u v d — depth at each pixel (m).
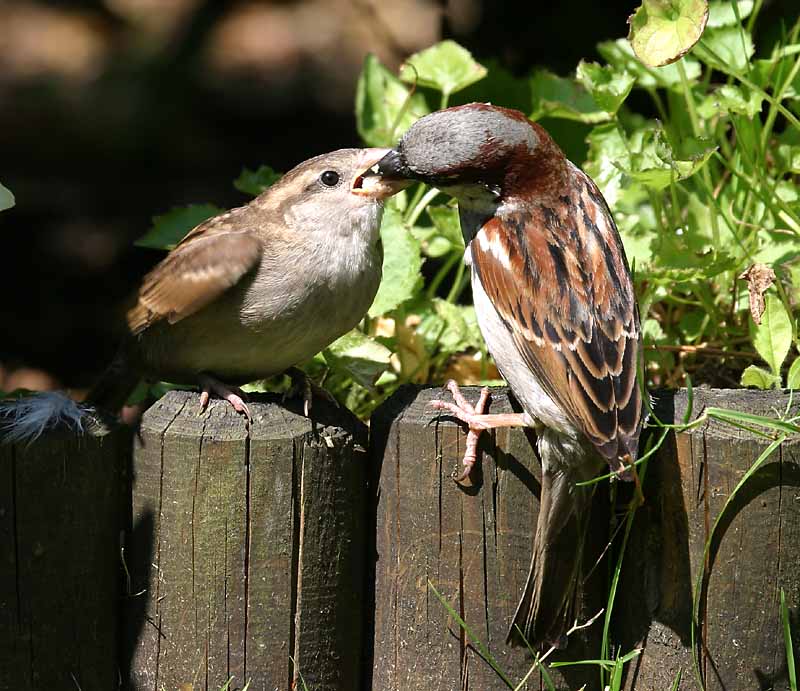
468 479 6.74
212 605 6.74
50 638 6.76
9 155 17.58
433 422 6.75
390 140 9.59
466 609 6.84
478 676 6.89
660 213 8.73
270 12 20.11
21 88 18.59
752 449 6.52
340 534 6.83
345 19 19.73
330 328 7.54
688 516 6.66
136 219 16.78
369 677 7.12
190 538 6.70
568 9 11.71
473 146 6.79
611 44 9.84
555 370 6.58
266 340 7.46
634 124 10.53
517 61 11.92
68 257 16.23
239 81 18.58
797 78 9.16
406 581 6.91
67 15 20.38
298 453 6.67
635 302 6.82
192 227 9.52
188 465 6.64
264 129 18.00
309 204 7.36
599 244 6.87
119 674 7.03
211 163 17.50
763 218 9.10
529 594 6.72
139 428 6.79
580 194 7.07
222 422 6.71
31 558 6.65
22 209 16.81
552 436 6.64
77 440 6.66
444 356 8.95
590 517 6.86
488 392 6.91
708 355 8.74
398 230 8.84
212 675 6.81
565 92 9.65
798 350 8.14
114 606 6.94
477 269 6.96
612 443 6.30
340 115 18.11
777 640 6.70
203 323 7.45
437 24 12.38
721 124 9.63
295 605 6.80
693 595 6.70
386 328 9.09
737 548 6.62
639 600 6.91
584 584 6.92
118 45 19.45
